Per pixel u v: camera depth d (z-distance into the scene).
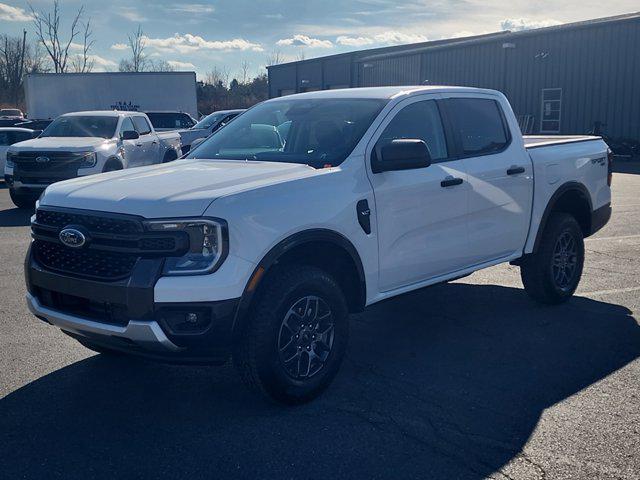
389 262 5.01
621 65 26.11
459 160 5.62
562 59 28.02
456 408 4.42
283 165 4.86
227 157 5.43
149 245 3.98
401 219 5.06
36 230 4.52
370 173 4.89
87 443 4.00
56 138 14.13
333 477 3.61
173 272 3.94
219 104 59.28
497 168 5.88
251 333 4.16
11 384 4.84
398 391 4.70
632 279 7.70
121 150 14.05
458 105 5.83
